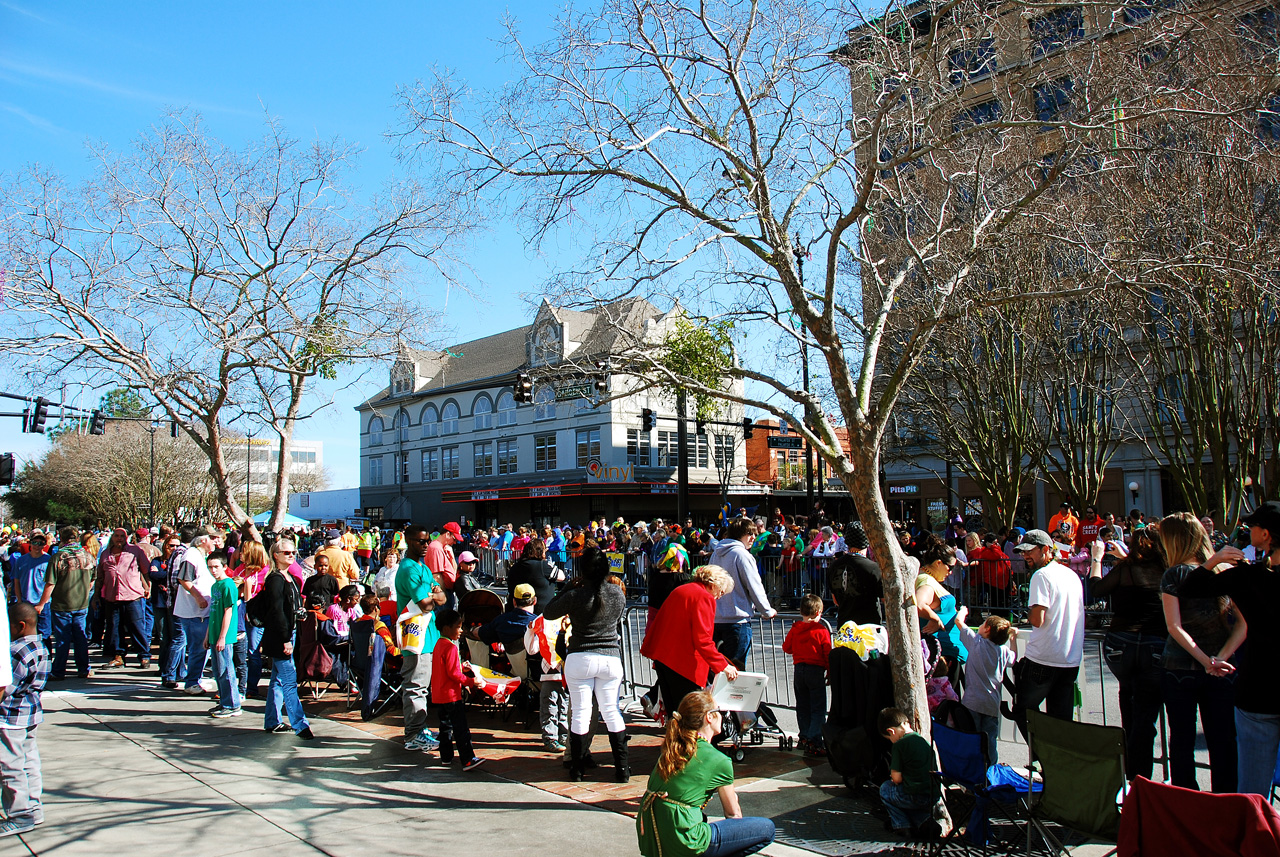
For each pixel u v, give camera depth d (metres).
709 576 6.58
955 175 7.09
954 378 20.11
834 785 6.42
